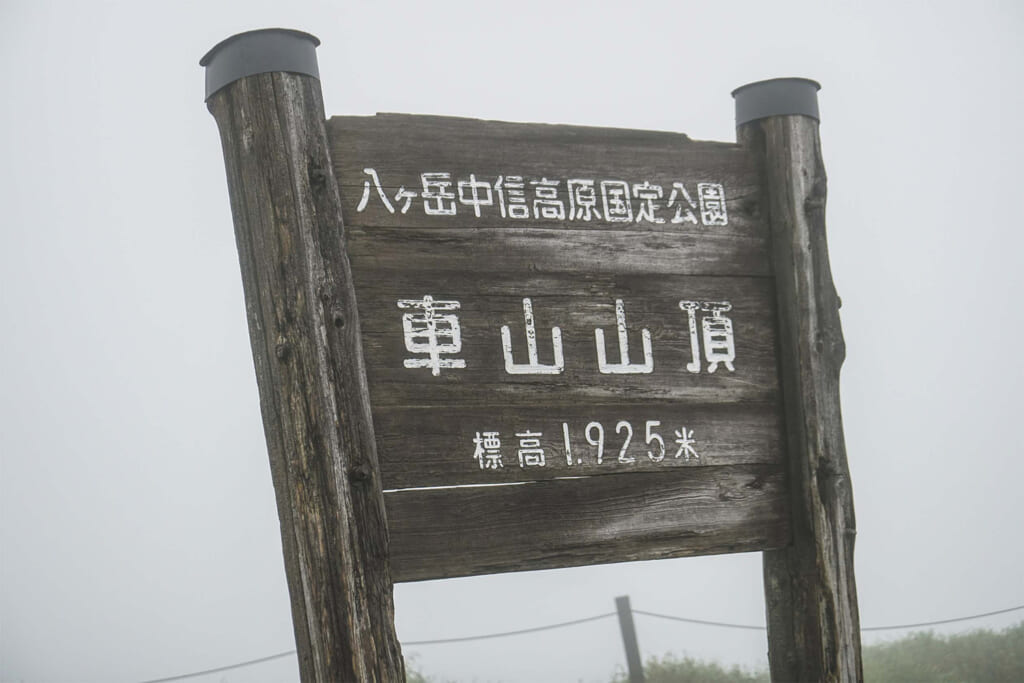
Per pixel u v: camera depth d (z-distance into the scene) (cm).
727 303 508
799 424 511
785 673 519
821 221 525
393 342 431
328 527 400
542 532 450
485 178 456
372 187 434
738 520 498
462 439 439
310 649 399
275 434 411
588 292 473
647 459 478
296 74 415
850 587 511
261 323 414
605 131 486
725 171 515
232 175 419
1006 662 1091
